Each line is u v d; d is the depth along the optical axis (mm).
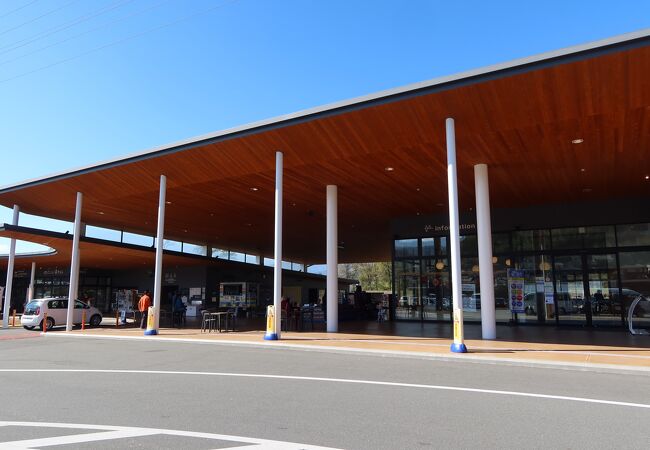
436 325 21125
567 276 20375
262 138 15109
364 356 12047
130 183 19359
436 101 12461
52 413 6219
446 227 23375
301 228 28828
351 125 13898
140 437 5090
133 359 11750
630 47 10156
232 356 12164
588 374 9227
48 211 24047
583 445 4824
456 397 7086
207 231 30062
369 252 39625
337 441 4949
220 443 4871
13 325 25906
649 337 15164
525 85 11500
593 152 14703
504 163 15648
